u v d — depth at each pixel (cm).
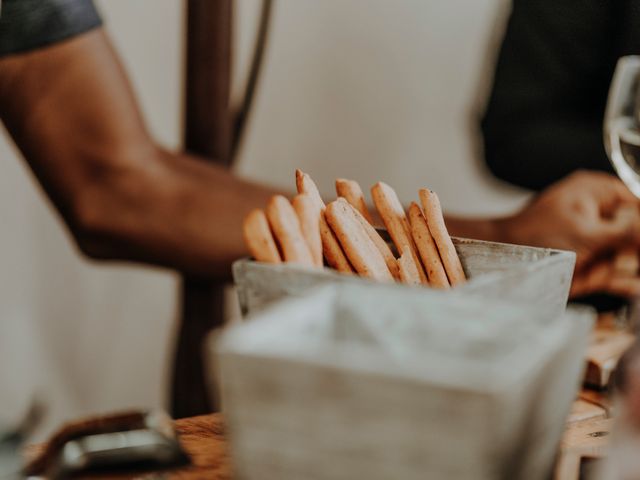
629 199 73
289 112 159
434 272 45
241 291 42
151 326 156
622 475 37
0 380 140
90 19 77
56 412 148
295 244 42
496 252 46
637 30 133
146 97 146
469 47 171
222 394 30
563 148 126
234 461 31
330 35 159
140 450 40
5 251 138
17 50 75
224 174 85
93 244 82
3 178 135
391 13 163
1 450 39
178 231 79
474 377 26
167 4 145
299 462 30
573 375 33
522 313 32
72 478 39
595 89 137
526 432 29
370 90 165
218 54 97
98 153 78
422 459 28
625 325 66
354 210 45
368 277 42
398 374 27
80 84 77
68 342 147
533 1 138
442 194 177
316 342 33
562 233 71
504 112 135
